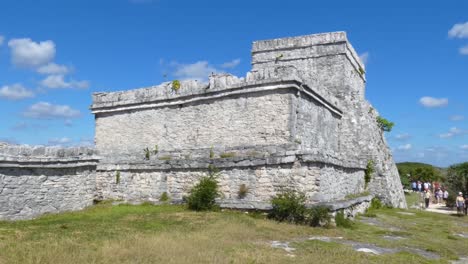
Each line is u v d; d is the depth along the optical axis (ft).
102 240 35.12
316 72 89.86
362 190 81.35
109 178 68.69
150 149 76.89
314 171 52.26
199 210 56.34
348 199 61.21
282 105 63.10
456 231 57.36
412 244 44.37
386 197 84.43
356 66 98.94
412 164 206.49
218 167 58.80
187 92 72.49
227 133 67.72
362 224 56.65
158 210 57.21
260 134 64.39
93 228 41.75
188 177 61.67
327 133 78.89
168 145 74.79
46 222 48.70
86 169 66.80
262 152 58.85
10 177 53.72
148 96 77.97
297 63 91.66
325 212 49.11
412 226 58.90
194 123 71.92
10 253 29.17
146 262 28.48
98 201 68.49
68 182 62.64
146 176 65.72
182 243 34.06
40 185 57.82
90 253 29.89
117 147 81.71
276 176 54.44
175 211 55.83
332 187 57.93
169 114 75.41
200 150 66.69
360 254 35.73
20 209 54.60
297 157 53.21
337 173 61.26
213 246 34.24
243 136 65.98
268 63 93.91
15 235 37.11
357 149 87.35
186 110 73.26
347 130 88.07
